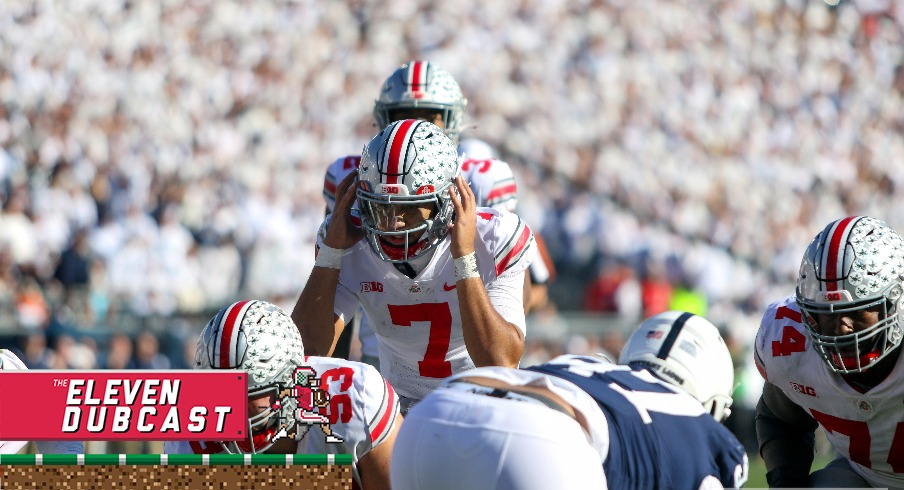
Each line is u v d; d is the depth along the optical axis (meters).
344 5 57.41
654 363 8.81
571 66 56.78
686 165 51.88
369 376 9.20
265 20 55.31
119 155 42.69
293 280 38.91
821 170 54.78
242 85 51.28
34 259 35.50
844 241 9.43
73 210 37.56
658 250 41.88
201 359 8.59
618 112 54.66
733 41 59.88
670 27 59.84
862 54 62.12
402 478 8.27
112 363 28.56
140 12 52.66
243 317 8.59
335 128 50.91
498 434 7.76
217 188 41.12
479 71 55.53
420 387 12.04
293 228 40.81
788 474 11.01
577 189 47.41
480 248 11.17
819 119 57.72
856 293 9.33
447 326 11.55
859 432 10.46
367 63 54.94
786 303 10.84
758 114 57.31
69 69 48.16
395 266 11.25
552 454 7.66
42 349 28.47
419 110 14.36
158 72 50.22
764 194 52.25
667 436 8.05
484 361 10.58
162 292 35.69
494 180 14.74
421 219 10.62
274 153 47.09
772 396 11.18
